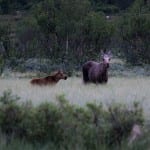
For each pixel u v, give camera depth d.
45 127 26.89
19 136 27.12
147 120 29.28
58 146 26.17
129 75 87.75
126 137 26.53
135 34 104.81
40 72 94.38
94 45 103.81
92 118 26.83
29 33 108.75
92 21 103.94
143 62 104.38
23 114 27.53
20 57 104.94
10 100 28.53
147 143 25.73
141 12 109.62
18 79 72.38
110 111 27.22
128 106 30.58
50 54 105.00
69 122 26.61
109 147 26.16
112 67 100.44
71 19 105.56
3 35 105.94
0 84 57.34
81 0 108.44
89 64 60.06
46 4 107.75
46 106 27.34
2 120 27.39
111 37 105.94
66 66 100.19
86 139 25.81
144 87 51.75
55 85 55.78
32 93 42.41
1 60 79.75
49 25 105.88
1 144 25.55
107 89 47.84
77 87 51.78
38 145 26.12
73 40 103.94
